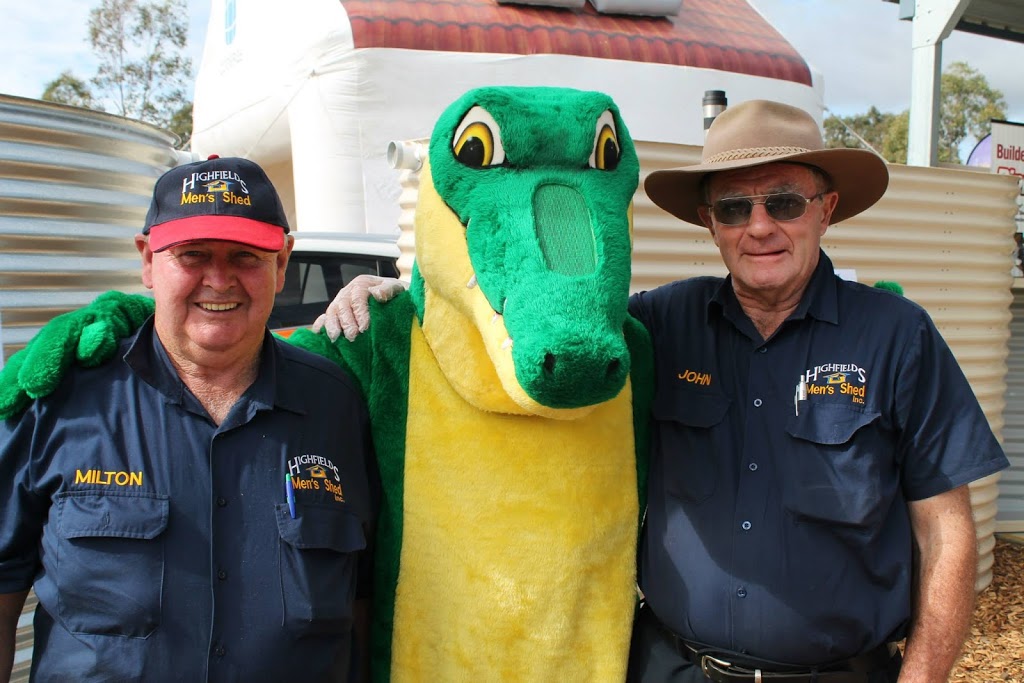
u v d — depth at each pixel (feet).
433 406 6.50
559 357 4.81
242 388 5.92
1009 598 15.17
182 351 5.66
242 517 5.59
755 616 6.32
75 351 5.68
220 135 36.76
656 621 6.95
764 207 6.61
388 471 6.55
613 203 5.82
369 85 25.91
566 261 5.34
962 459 6.31
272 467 5.74
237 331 5.63
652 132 29.48
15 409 5.54
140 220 10.55
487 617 6.15
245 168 5.70
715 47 30.91
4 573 5.64
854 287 6.88
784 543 6.37
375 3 26.84
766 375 6.67
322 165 26.27
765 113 6.80
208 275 5.52
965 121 114.62
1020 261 18.26
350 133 26.02
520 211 5.53
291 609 5.51
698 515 6.61
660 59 29.78
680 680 6.67
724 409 6.73
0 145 8.91
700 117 30.19
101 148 9.85
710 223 7.64
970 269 15.08
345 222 26.25
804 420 6.44
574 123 5.82
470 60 27.02
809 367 6.56
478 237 5.64
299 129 27.20
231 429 5.67
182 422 5.67
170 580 5.34
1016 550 17.54
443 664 6.29
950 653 6.25
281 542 5.61
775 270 6.57
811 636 6.25
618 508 6.56
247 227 5.49
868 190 7.34
